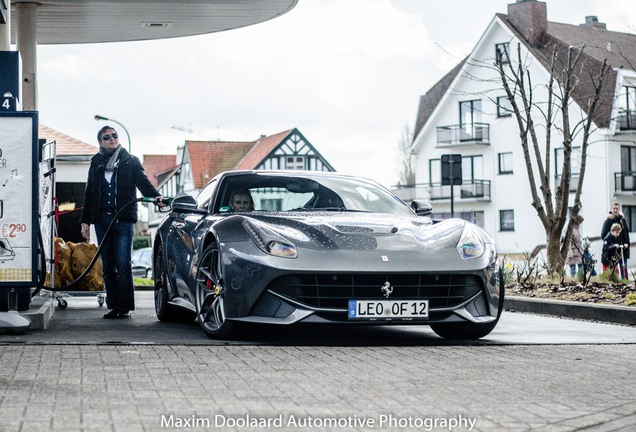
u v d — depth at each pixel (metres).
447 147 54.47
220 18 15.37
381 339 7.45
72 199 16.89
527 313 11.35
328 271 6.61
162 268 9.02
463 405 4.51
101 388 4.75
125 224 9.22
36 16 13.63
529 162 15.82
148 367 5.49
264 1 14.27
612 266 13.09
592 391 5.02
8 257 7.30
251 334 7.60
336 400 4.55
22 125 7.31
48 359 5.77
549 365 5.95
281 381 5.07
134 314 10.00
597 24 53.25
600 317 10.12
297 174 8.38
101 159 9.25
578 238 20.58
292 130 71.69
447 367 5.74
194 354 6.10
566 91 15.98
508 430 3.97
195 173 77.06
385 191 8.42
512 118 50.91
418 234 7.16
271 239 6.82
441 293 6.90
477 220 53.66
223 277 6.95
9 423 3.88
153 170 101.88
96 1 13.95
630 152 48.00
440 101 54.50
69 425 3.86
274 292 6.69
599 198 46.97
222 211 7.83
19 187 7.31
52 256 9.84
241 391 4.74
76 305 12.00
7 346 6.40
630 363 6.11
